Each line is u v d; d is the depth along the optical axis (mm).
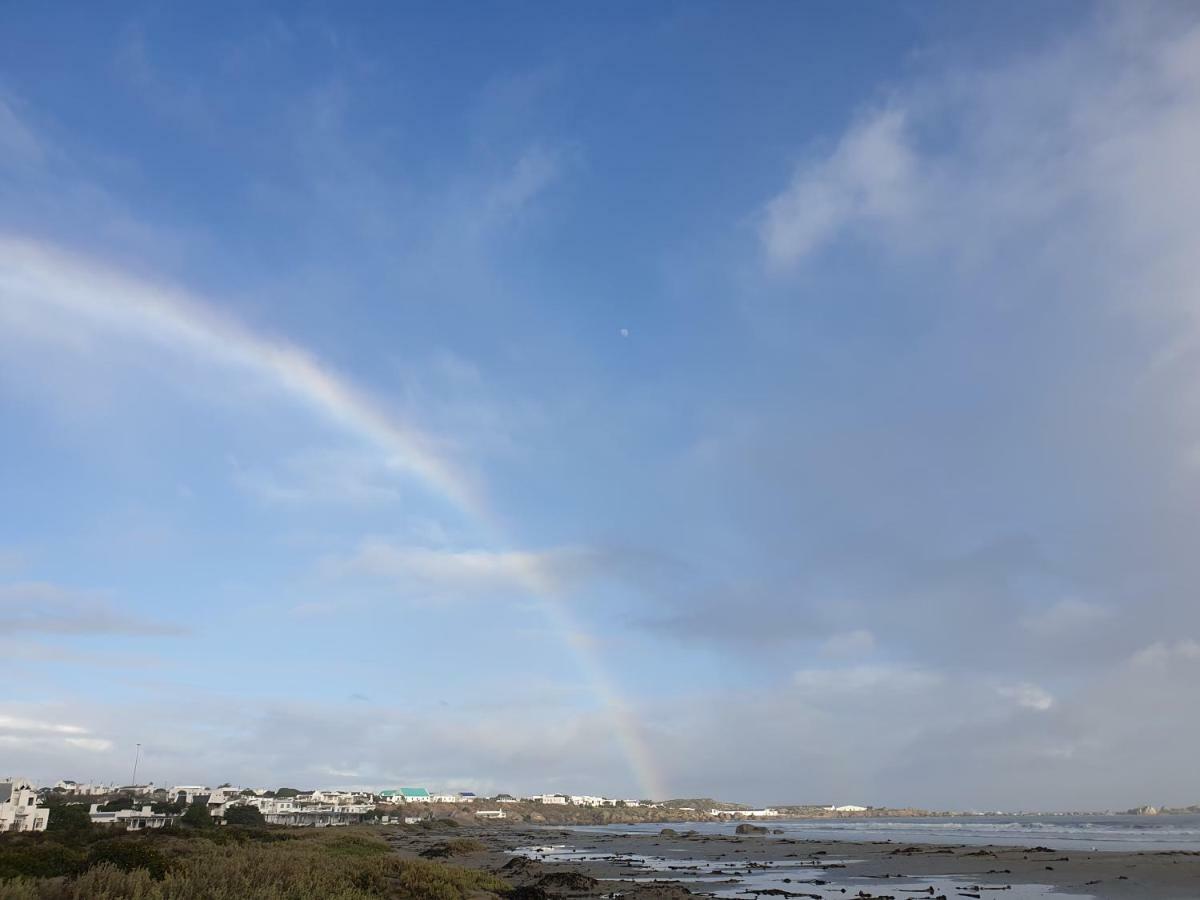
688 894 49469
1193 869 65625
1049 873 66062
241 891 26016
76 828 87000
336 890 30344
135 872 24828
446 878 39688
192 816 119375
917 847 110188
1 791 93688
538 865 73562
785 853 102312
